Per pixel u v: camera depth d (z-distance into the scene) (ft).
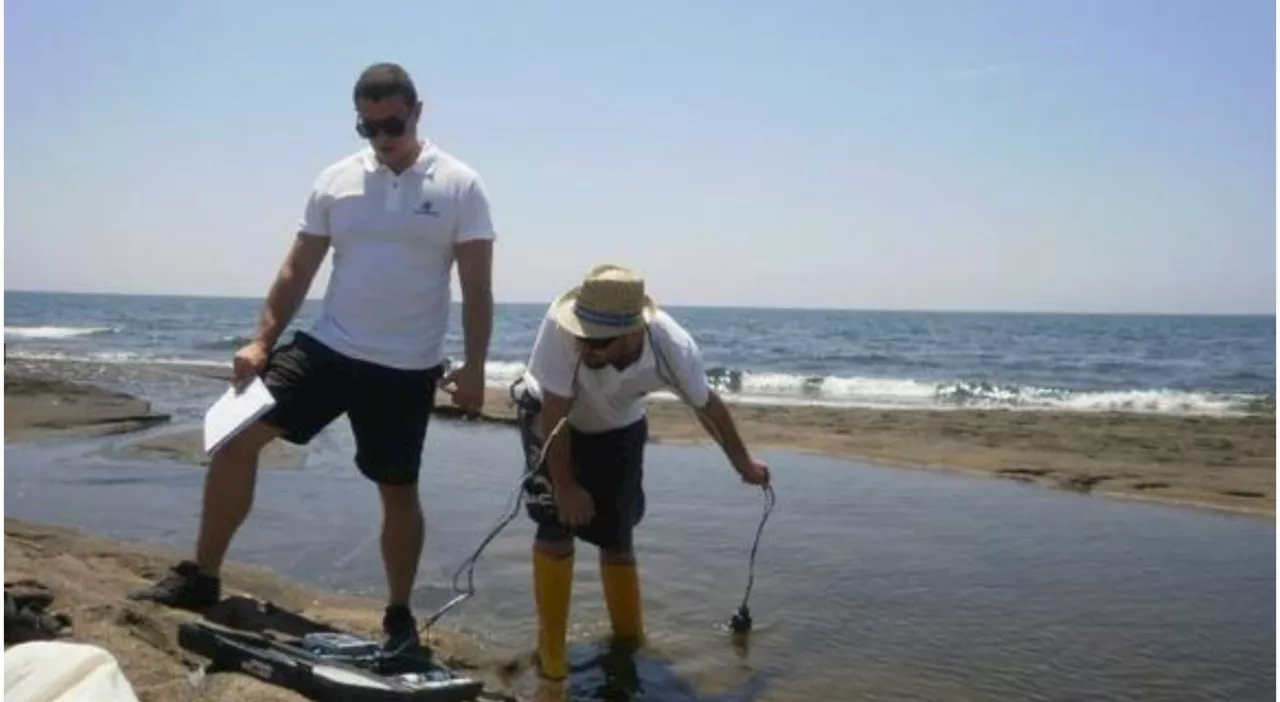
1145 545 23.73
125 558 18.40
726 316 422.00
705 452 36.96
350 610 16.78
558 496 15.10
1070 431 44.50
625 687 14.65
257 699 11.69
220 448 14.60
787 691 14.61
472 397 14.49
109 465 30.71
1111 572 21.24
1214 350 154.40
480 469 32.42
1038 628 17.58
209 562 14.93
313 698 11.92
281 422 14.65
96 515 24.00
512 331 196.44
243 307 376.27
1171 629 17.62
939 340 185.26
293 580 19.11
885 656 16.10
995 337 200.44
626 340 14.84
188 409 49.57
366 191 14.51
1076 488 31.42
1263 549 23.47
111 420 41.09
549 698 14.16
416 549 15.20
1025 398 71.72
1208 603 19.16
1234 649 16.69
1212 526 26.07
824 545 23.02
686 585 19.60
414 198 14.38
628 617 16.51
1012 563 21.83
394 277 14.43
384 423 14.70
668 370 15.39
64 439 36.63
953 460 36.14
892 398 72.23
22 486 27.45
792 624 17.49
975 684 15.05
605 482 16.12
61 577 15.49
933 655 16.19
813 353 138.92
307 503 25.91
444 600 18.25
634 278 14.69
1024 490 30.86
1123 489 31.09
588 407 15.67
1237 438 42.39
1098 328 262.67
